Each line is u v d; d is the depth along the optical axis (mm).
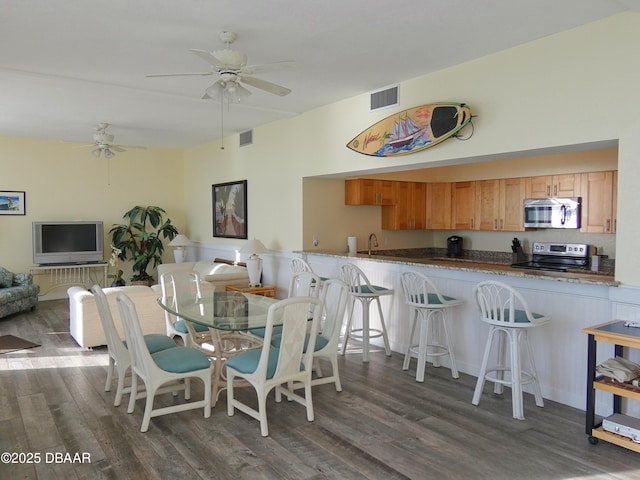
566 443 3027
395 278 5027
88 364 4637
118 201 8742
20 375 4320
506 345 3902
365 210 6887
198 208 8914
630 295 3186
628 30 3152
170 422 3352
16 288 6777
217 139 8055
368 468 2738
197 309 3869
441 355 4211
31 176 7918
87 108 5684
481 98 4016
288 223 6430
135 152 8898
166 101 5355
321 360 4738
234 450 2949
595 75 3316
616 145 3486
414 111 4512
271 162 6719
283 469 2729
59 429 3246
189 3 2967
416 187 7289
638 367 3045
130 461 2822
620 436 2904
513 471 2705
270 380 3186
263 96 5258
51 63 4070
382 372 4375
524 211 6422
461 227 7258
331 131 5609
